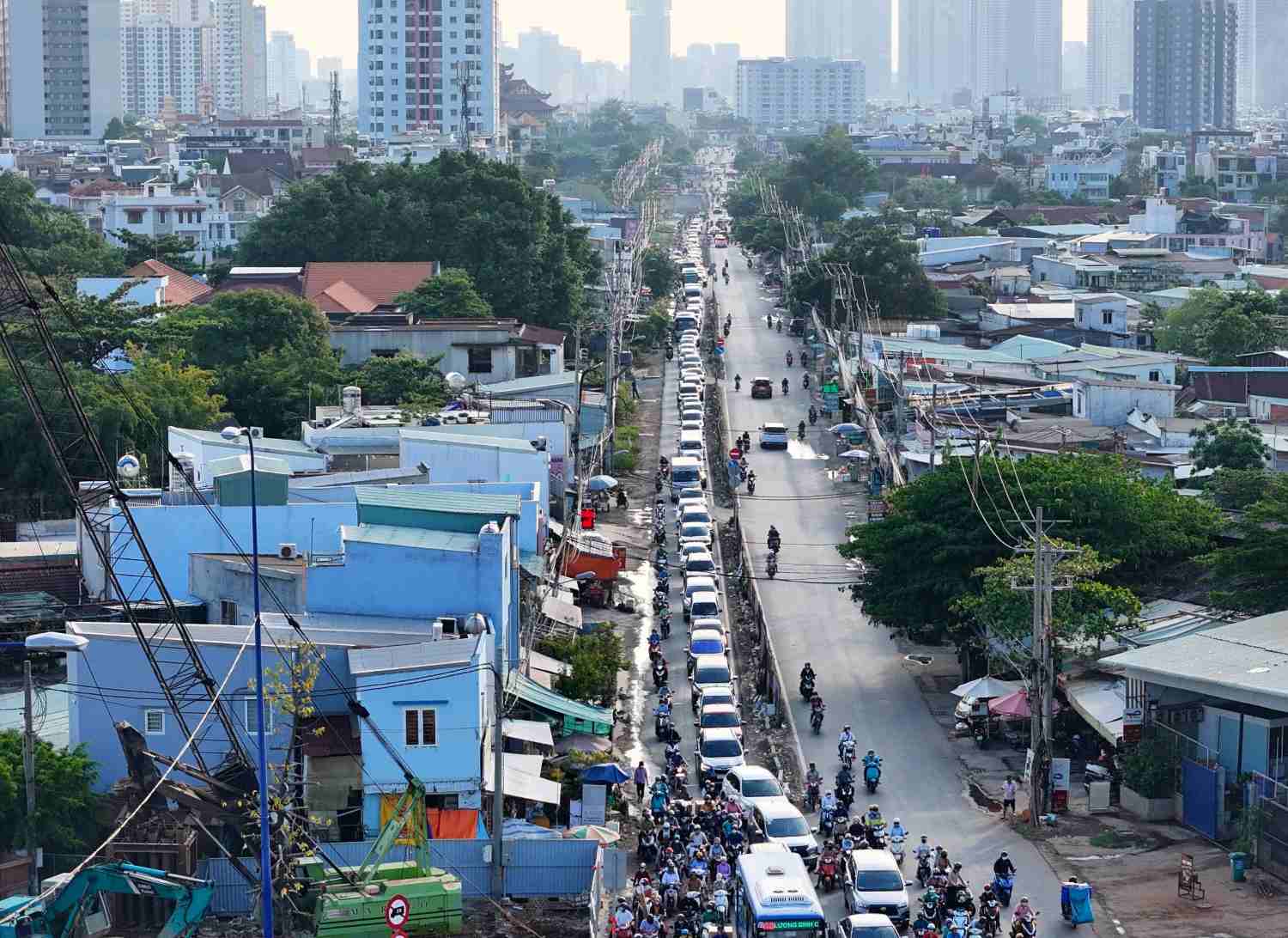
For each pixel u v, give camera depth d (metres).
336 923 53.50
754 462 134.12
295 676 59.44
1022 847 63.31
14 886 55.38
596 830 61.38
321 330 137.12
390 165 186.38
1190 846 63.03
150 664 61.06
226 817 54.81
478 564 70.19
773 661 81.56
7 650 72.81
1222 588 80.25
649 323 185.50
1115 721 69.56
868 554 83.44
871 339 159.12
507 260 172.00
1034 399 129.62
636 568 103.56
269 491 78.12
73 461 97.12
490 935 54.56
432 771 60.78
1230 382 136.50
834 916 57.06
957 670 85.56
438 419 107.31
